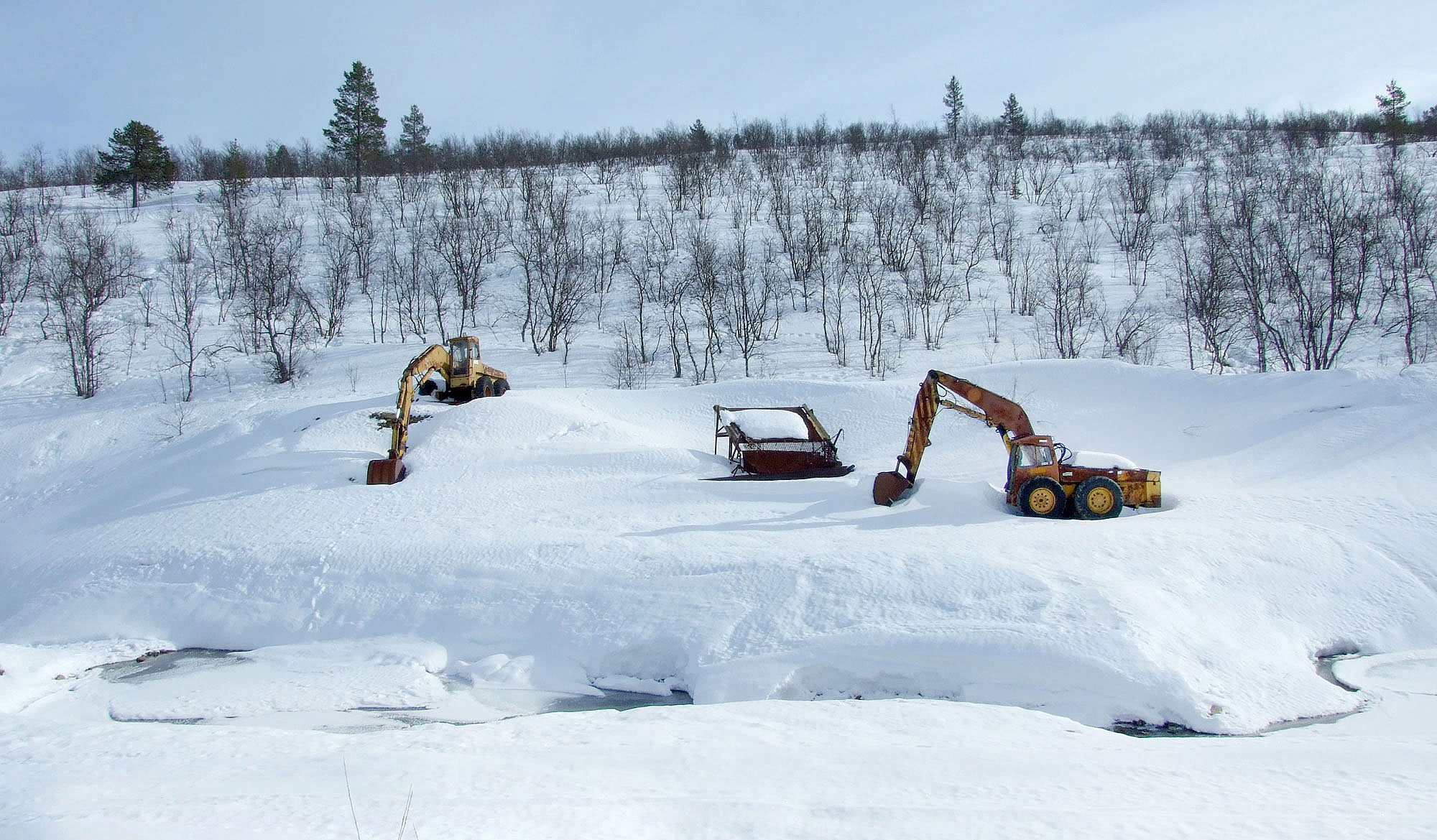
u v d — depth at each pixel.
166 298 47.19
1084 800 5.64
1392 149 69.88
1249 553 12.12
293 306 45.41
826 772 6.39
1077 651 9.65
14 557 19.34
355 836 5.00
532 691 11.41
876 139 89.25
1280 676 9.57
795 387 27.09
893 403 25.41
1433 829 4.95
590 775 6.42
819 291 49.12
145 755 7.36
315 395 32.19
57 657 13.19
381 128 76.06
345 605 14.17
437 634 13.13
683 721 8.53
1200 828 5.03
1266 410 20.09
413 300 47.97
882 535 14.18
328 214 64.25
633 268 53.12
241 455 23.06
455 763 6.79
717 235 57.75
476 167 80.94
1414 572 11.66
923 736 7.87
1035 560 12.03
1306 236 45.09
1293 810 5.36
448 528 16.73
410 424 24.44
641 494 18.27
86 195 72.50
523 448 22.45
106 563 16.62
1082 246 54.97
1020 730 8.20
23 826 5.23
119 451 26.70
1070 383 24.48
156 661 13.52
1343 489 14.70
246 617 14.34
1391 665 10.13
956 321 44.22
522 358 39.88
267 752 7.48
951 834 5.03
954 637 10.19
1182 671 9.37
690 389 27.98
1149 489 15.57
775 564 12.60
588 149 90.56
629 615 12.31
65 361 37.12
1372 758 6.68
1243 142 79.50
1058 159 81.19
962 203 61.47
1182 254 48.50
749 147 96.38
